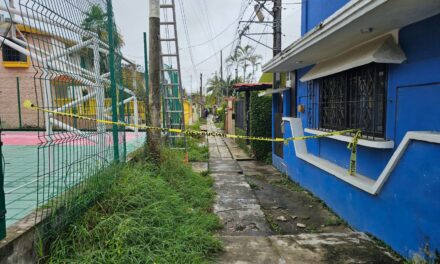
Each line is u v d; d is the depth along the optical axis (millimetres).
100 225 2590
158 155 5375
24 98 9188
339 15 3201
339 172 4402
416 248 2754
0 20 3717
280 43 9750
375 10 2684
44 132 2578
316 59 5383
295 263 2812
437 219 2498
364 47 3840
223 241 3293
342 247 3176
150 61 5480
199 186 5336
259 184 6535
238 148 11828
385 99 3578
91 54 3232
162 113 7449
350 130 4148
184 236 3014
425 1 2465
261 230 3928
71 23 2699
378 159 3748
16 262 1849
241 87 10750
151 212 3070
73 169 2639
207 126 24641
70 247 2338
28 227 2010
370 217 3566
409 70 3148
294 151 6613
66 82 2641
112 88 3773
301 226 4129
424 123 2939
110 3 3732
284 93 7477
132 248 2465
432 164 2555
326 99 5363
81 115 2947
